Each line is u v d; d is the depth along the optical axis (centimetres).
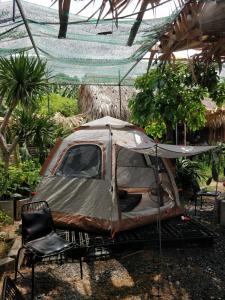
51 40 463
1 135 629
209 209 755
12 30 411
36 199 574
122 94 1184
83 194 538
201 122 784
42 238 395
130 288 397
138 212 548
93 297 376
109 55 512
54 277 421
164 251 508
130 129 612
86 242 485
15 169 725
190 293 384
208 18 277
